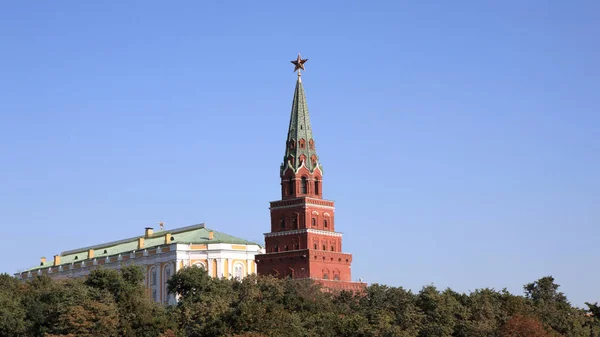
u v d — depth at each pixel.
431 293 194.88
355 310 195.62
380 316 182.00
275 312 175.62
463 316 191.38
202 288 197.12
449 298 195.12
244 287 194.88
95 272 194.62
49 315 185.75
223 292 194.50
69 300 183.88
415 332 182.62
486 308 195.50
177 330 177.88
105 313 179.38
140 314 182.25
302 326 176.75
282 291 194.62
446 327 184.62
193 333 178.12
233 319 175.62
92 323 177.88
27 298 197.00
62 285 198.25
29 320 187.00
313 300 195.00
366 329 177.75
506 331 189.62
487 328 188.00
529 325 189.88
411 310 188.50
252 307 176.12
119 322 180.88
